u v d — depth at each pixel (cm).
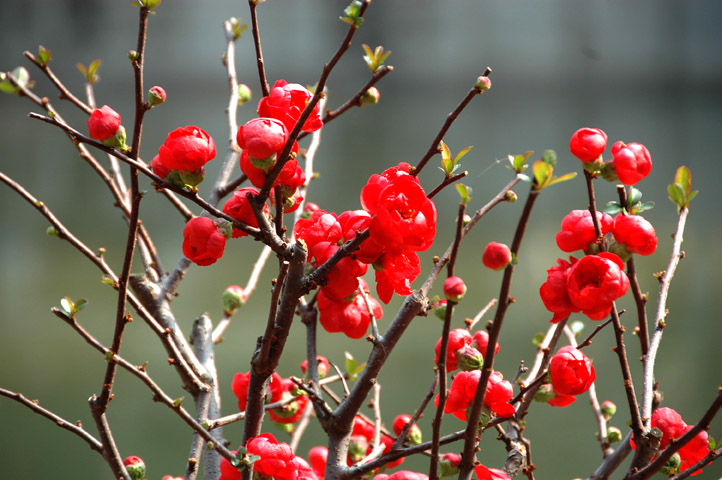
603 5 1403
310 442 346
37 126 1179
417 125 1151
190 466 165
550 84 1389
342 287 153
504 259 143
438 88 1380
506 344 428
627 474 155
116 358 157
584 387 153
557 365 153
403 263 152
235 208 153
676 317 475
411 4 1386
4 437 372
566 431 341
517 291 542
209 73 1269
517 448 159
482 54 1399
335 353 466
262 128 148
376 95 165
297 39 1313
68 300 158
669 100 1321
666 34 1406
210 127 1022
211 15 1274
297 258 151
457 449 316
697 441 157
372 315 162
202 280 602
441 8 1387
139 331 522
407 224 148
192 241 151
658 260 620
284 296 153
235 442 286
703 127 1116
